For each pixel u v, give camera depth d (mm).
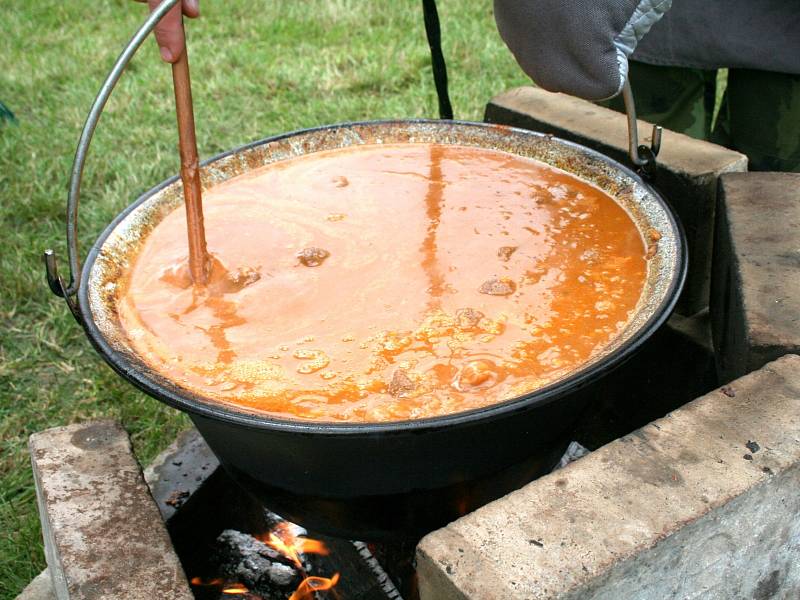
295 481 1495
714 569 1374
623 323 1550
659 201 1785
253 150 2160
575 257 1755
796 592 1594
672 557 1279
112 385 2914
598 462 1365
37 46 5844
